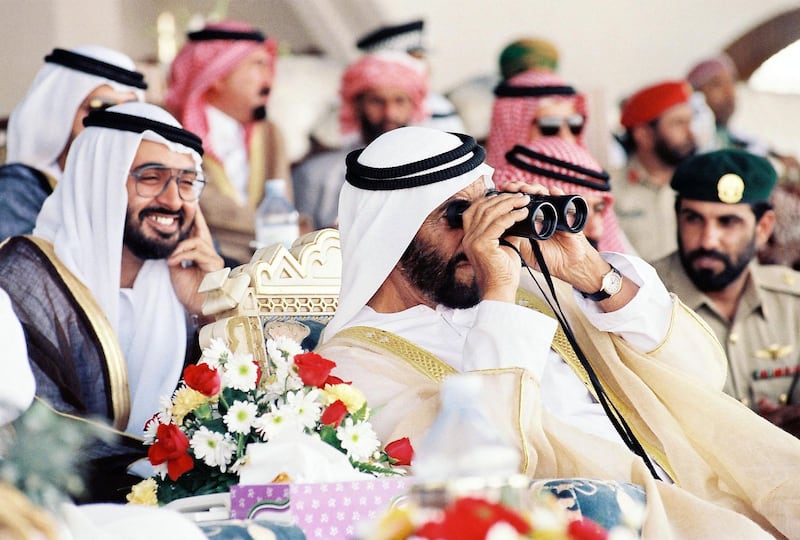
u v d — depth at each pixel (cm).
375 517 491
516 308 595
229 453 538
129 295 794
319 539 482
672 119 1454
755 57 1680
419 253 634
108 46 1390
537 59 1591
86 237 783
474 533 310
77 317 746
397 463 564
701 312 1244
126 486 641
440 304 645
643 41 1684
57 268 758
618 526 519
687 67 1695
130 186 801
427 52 1497
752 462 626
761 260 1252
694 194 1250
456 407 344
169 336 794
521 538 313
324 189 1366
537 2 1619
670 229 1294
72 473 430
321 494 485
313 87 1416
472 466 335
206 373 550
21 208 939
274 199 1229
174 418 556
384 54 1445
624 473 589
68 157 814
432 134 645
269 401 559
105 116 809
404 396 605
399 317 642
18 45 1355
